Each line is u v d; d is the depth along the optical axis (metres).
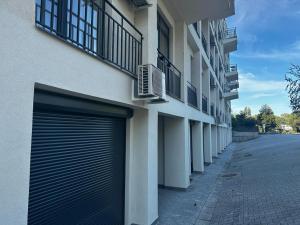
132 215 5.11
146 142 5.09
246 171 11.58
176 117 8.20
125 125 5.16
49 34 2.46
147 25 4.99
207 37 14.95
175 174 8.45
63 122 3.34
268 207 5.97
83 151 3.79
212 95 18.55
